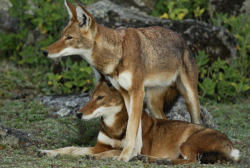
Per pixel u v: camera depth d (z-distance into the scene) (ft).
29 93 55.21
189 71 40.29
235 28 61.21
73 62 56.39
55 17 61.82
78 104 48.83
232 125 46.55
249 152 34.65
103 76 34.83
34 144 36.83
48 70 61.11
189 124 34.09
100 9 58.85
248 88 55.77
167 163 31.42
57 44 32.86
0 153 32.50
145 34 36.86
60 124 43.88
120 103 34.68
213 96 56.29
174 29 56.18
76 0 66.90
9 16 67.92
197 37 56.03
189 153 31.60
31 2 66.49
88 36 32.91
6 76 58.03
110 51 33.45
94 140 38.81
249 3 65.26
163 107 41.83
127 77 33.68
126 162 30.50
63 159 31.04
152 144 34.45
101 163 29.40
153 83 37.42
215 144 31.45
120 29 35.32
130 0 69.31
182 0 64.54
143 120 35.14
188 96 40.45
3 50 66.03
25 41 64.90
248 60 60.23
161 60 37.32
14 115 46.98
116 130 34.81
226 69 56.08
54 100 50.37
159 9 67.21
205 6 66.08
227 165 30.12
